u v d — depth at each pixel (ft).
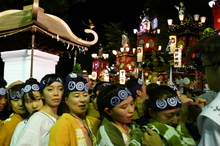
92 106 10.37
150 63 36.40
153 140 5.69
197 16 60.64
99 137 6.27
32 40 17.89
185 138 6.27
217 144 4.35
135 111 9.31
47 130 7.56
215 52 5.02
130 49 80.69
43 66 20.70
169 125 6.46
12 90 10.40
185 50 59.31
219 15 34.86
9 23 19.15
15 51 20.45
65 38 19.94
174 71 43.65
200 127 5.02
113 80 69.67
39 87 9.24
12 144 8.36
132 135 6.35
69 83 7.55
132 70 76.64
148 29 76.38
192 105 7.34
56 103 8.19
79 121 7.51
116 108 6.44
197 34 60.75
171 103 6.20
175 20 78.79
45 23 19.43
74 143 6.94
